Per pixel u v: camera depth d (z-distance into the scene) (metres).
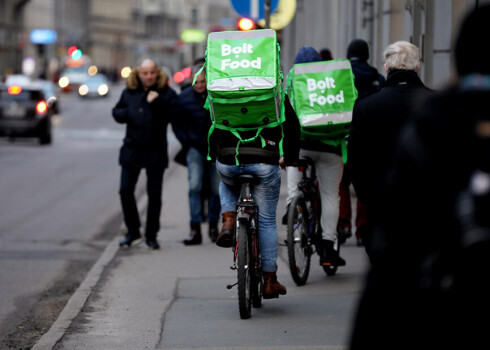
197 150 23.58
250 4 26.75
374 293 6.07
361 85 21.20
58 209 32.97
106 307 16.64
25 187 39.75
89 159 53.62
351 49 21.36
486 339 5.79
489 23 5.90
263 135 14.92
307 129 17.11
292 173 18.14
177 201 34.00
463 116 5.82
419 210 5.88
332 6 46.91
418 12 25.34
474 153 5.75
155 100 22.39
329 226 18.00
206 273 19.91
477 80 5.94
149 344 13.77
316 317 15.27
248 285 15.12
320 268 19.92
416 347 5.96
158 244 23.34
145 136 22.59
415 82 12.73
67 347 13.76
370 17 34.75
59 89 164.50
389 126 12.60
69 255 24.09
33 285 20.17
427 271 5.91
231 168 14.98
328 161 17.72
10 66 186.12
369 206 13.16
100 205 34.12
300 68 17.45
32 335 15.88
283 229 25.33
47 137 65.44
